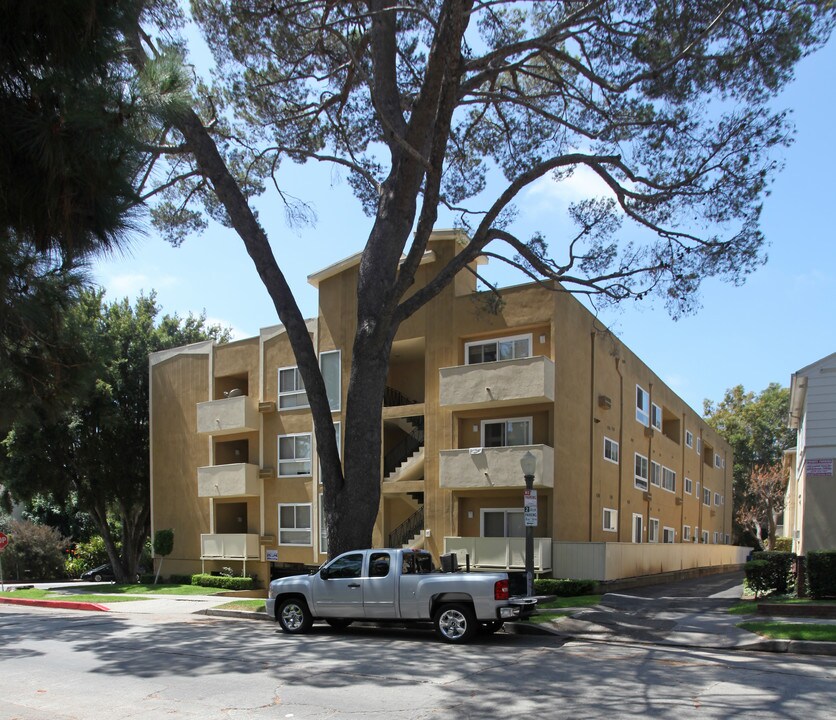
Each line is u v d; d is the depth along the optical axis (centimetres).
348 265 2689
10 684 957
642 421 3191
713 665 1022
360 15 1501
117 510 3772
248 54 1797
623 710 766
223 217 2055
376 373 1658
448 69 1398
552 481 2230
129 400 3519
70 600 2358
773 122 1543
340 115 2000
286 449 2831
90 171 481
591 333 2628
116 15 484
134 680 959
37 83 458
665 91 1584
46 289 570
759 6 1431
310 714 761
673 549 2819
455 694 844
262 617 1714
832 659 1073
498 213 1705
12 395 632
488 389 2288
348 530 1614
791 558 1678
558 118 1742
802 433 2138
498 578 1238
